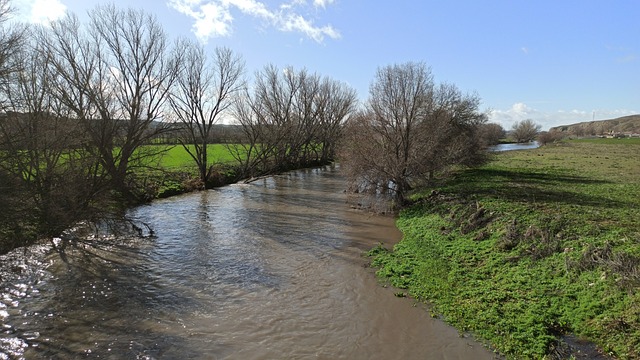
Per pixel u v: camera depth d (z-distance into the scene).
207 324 11.42
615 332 9.62
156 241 19.67
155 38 27.92
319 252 17.98
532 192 25.67
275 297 13.26
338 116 61.84
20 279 14.50
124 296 13.26
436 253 16.73
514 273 13.55
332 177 45.69
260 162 46.06
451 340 10.47
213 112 37.56
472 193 26.14
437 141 26.45
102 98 22.70
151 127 28.53
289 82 51.22
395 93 25.22
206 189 36.41
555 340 9.91
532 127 124.88
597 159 52.69
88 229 20.41
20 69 16.36
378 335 10.82
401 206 26.36
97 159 21.34
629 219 17.00
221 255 17.59
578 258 13.17
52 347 10.12
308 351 10.08
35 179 17.94
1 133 16.75
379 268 15.82
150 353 9.90
